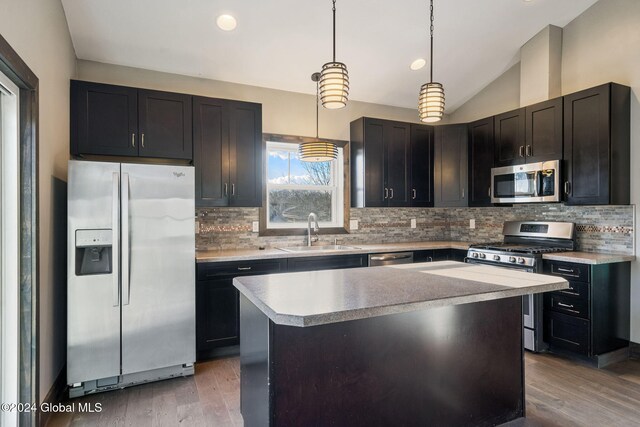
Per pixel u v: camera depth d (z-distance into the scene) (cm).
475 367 204
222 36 312
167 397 247
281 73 370
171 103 313
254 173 348
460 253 407
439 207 438
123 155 296
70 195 242
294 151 416
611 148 296
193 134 321
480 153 404
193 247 278
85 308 246
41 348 217
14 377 194
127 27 293
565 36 354
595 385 263
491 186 388
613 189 297
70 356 243
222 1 278
